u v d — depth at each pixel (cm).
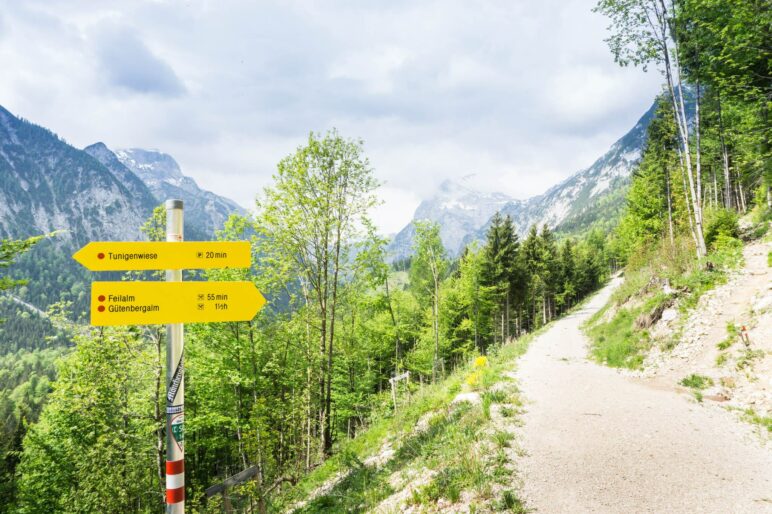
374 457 1112
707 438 797
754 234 1986
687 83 1862
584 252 7169
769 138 1811
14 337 18712
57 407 1692
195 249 418
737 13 1334
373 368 3906
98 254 397
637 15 1850
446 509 592
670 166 3353
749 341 1157
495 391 1164
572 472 665
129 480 1592
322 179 1717
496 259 3819
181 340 411
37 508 1922
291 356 2017
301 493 1180
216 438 2020
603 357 1623
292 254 1736
